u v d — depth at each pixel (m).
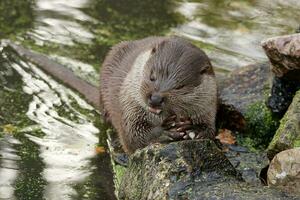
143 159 10.38
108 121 13.09
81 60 15.14
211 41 15.81
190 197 9.43
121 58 12.87
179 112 11.34
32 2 17.45
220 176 9.88
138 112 11.53
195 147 10.09
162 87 10.74
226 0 17.64
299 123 10.72
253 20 16.69
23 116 13.37
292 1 17.47
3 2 17.42
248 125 12.20
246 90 12.65
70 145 12.59
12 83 14.34
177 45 11.27
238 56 15.14
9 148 12.38
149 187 9.98
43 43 15.77
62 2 17.48
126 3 17.47
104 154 12.38
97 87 14.23
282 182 9.61
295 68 11.44
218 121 12.52
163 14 17.02
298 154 9.62
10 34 16.09
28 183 11.44
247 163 11.37
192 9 17.23
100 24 16.55
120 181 11.21
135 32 16.23
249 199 9.02
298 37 11.30
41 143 12.59
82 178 11.66
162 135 11.57
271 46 11.45
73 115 13.47
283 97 11.95
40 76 14.53
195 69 11.16
